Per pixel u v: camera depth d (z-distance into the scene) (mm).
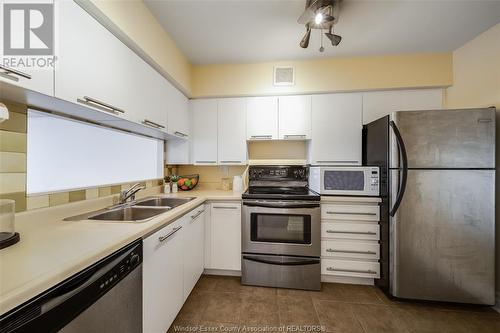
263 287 1992
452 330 1477
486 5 1552
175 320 1550
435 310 1680
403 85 2234
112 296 831
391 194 1793
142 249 1047
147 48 1536
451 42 2029
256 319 1569
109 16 1144
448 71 2193
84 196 1408
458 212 1669
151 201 1991
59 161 1322
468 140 1647
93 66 1089
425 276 1716
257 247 2023
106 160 1730
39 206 1134
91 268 737
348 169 2039
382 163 1935
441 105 2252
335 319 1577
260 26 1792
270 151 2752
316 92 2363
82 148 1499
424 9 1595
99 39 1131
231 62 2400
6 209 829
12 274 591
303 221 1996
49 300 589
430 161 1688
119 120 1409
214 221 2137
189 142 2510
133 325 974
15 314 510
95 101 1073
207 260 2141
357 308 1702
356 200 1980
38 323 559
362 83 2283
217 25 1770
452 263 1684
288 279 1979
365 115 2334
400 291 1747
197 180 2680
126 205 1624
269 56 2277
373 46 2094
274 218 2029
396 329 1484
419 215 1713
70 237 903
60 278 620
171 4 1526
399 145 1717
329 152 2367
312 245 1979
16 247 789
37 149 1189
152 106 1673
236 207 2111
